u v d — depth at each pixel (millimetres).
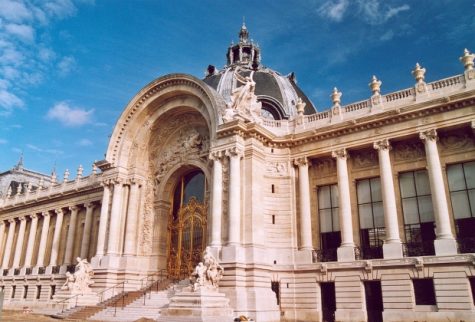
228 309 24250
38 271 48312
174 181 37344
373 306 26422
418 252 25422
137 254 35625
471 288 22953
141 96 37281
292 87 42188
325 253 28922
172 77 34656
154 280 33969
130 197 36812
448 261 23469
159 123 37969
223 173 30062
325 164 31422
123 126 38094
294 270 29000
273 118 38094
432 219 26281
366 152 29734
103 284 33688
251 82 32781
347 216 28297
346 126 29359
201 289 24203
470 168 25656
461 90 25984
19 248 52781
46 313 31422
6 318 26781
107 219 36594
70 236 47125
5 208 56125
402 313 24203
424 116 26656
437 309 23281
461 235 25000
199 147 35406
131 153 38125
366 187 29531
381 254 26828
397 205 27531
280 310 28266
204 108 33594
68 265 45344
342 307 26500
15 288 50156
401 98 28469
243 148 30297
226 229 28500
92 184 46406
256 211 28953
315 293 27828
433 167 25547
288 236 30156
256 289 26469
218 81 40906
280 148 32312
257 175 30031
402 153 28094
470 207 25125
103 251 35625
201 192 35562
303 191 30672
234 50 47375
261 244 28547
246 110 31984
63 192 49094
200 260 33438
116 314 26859
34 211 52938
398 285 24859
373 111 29234
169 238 36469
